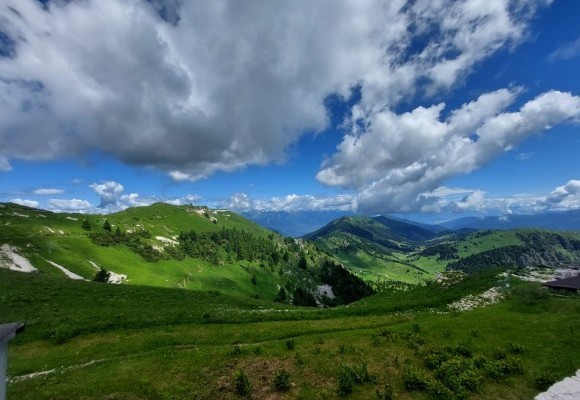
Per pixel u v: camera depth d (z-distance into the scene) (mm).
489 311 46906
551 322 39969
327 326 45062
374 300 66438
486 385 26703
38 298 55844
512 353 32125
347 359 31000
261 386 26969
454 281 67625
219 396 25812
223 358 32125
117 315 49250
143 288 70000
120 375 29594
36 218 189125
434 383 26094
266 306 69125
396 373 28359
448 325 39844
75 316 48312
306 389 26375
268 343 36531
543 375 27406
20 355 38562
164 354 34750
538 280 68250
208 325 47594
